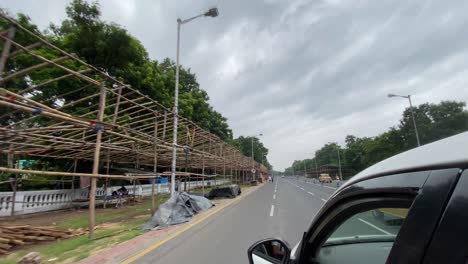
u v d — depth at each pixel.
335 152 116.19
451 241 0.95
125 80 18.44
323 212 1.87
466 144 1.16
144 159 20.12
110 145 12.48
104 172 20.02
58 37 17.72
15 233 7.84
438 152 1.25
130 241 7.71
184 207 11.82
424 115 42.09
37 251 6.83
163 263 5.81
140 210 14.69
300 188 34.38
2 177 16.77
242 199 20.09
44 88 14.00
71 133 12.48
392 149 45.22
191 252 6.58
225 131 54.28
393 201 1.32
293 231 8.71
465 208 0.95
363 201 1.54
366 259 1.98
